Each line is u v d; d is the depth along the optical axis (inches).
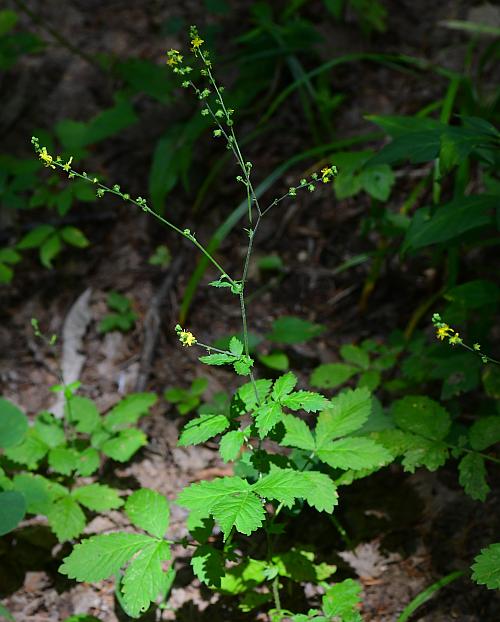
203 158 166.2
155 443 125.4
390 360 123.6
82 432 120.6
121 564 89.0
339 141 154.4
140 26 191.3
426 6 184.7
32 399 133.8
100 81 181.3
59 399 131.9
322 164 156.5
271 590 103.8
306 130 167.3
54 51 187.6
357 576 105.5
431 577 103.8
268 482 85.7
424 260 145.4
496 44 152.9
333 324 142.2
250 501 82.3
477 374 112.7
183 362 138.0
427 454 98.0
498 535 106.0
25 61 185.8
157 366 137.7
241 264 152.2
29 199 163.2
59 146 170.2
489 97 159.8
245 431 91.4
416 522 110.5
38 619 103.6
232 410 92.7
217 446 124.1
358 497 114.6
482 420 99.1
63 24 194.4
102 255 156.0
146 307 146.2
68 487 116.8
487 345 115.7
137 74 164.1
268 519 99.7
